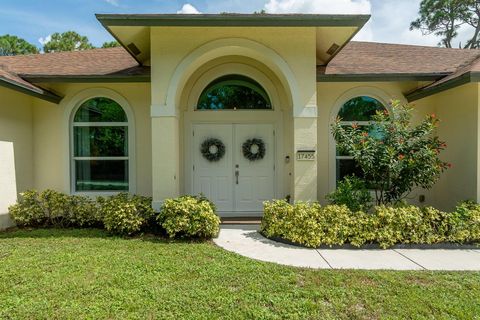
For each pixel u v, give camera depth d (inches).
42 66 360.5
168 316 135.3
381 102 350.3
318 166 346.3
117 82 329.1
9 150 305.7
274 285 167.2
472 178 281.6
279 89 346.6
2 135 296.7
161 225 267.9
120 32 284.4
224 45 285.0
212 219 261.3
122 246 237.3
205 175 351.3
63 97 344.5
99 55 407.5
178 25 266.1
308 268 194.5
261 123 350.6
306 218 250.2
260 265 197.9
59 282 168.2
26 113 332.5
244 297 152.9
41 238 262.1
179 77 284.0
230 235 274.1
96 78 319.6
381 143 266.5
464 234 241.6
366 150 263.4
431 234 244.1
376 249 238.8
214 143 348.2
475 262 209.8
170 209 260.4
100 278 174.1
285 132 347.3
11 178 308.3
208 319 133.3
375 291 161.0
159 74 282.8
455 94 304.2
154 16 261.1
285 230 251.8
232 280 173.3
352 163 348.8
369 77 318.7
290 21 264.5
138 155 346.9
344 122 348.2
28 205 308.0
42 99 326.6
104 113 351.6
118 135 351.9
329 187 346.3
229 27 283.0
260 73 345.1
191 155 349.1
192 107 347.3
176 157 290.8
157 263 198.4
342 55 390.6
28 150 335.3
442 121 325.1
